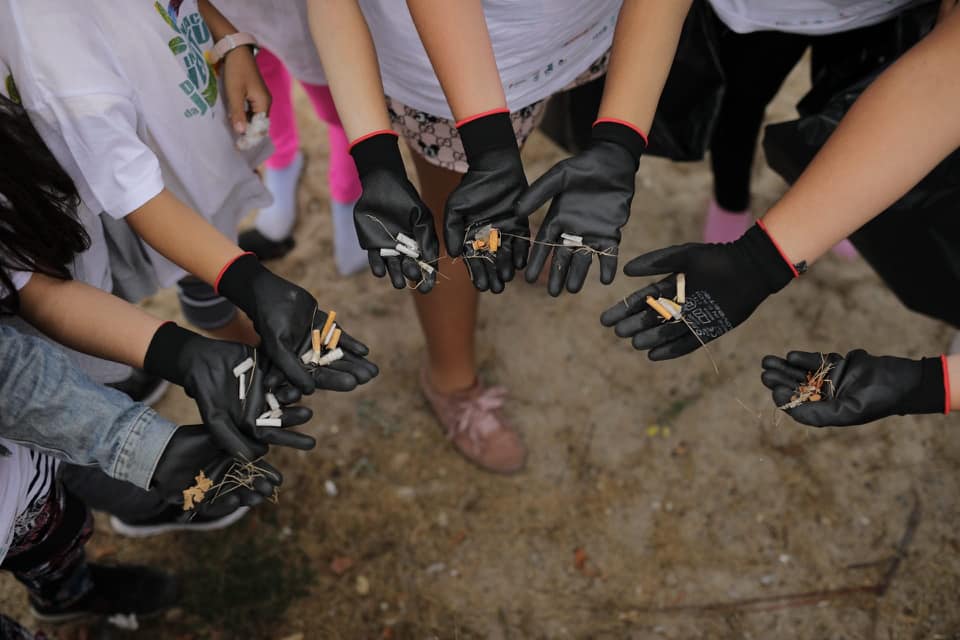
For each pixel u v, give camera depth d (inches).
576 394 106.2
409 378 108.0
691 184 124.3
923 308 81.0
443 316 90.0
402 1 63.9
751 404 103.5
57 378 52.6
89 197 62.4
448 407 101.2
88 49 57.1
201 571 93.1
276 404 58.4
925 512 95.0
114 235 69.5
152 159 60.6
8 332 52.2
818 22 73.5
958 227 70.5
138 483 55.2
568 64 73.3
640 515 96.7
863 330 108.4
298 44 77.1
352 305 114.7
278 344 58.1
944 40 57.2
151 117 64.4
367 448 102.3
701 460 100.0
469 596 92.0
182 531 95.3
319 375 59.5
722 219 110.0
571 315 112.8
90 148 58.0
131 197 59.5
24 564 69.3
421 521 97.0
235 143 74.9
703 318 62.9
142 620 90.1
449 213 59.3
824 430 101.0
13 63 55.6
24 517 61.5
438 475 100.5
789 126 75.2
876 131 57.7
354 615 90.8
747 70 88.0
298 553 94.6
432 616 90.7
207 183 73.1
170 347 58.1
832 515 95.4
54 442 53.6
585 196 60.9
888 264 78.5
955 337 103.7
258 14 73.6
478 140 59.4
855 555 92.7
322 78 81.1
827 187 59.1
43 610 84.3
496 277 61.1
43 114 56.9
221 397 57.3
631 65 61.9
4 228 51.4
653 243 118.3
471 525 96.7
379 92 62.8
